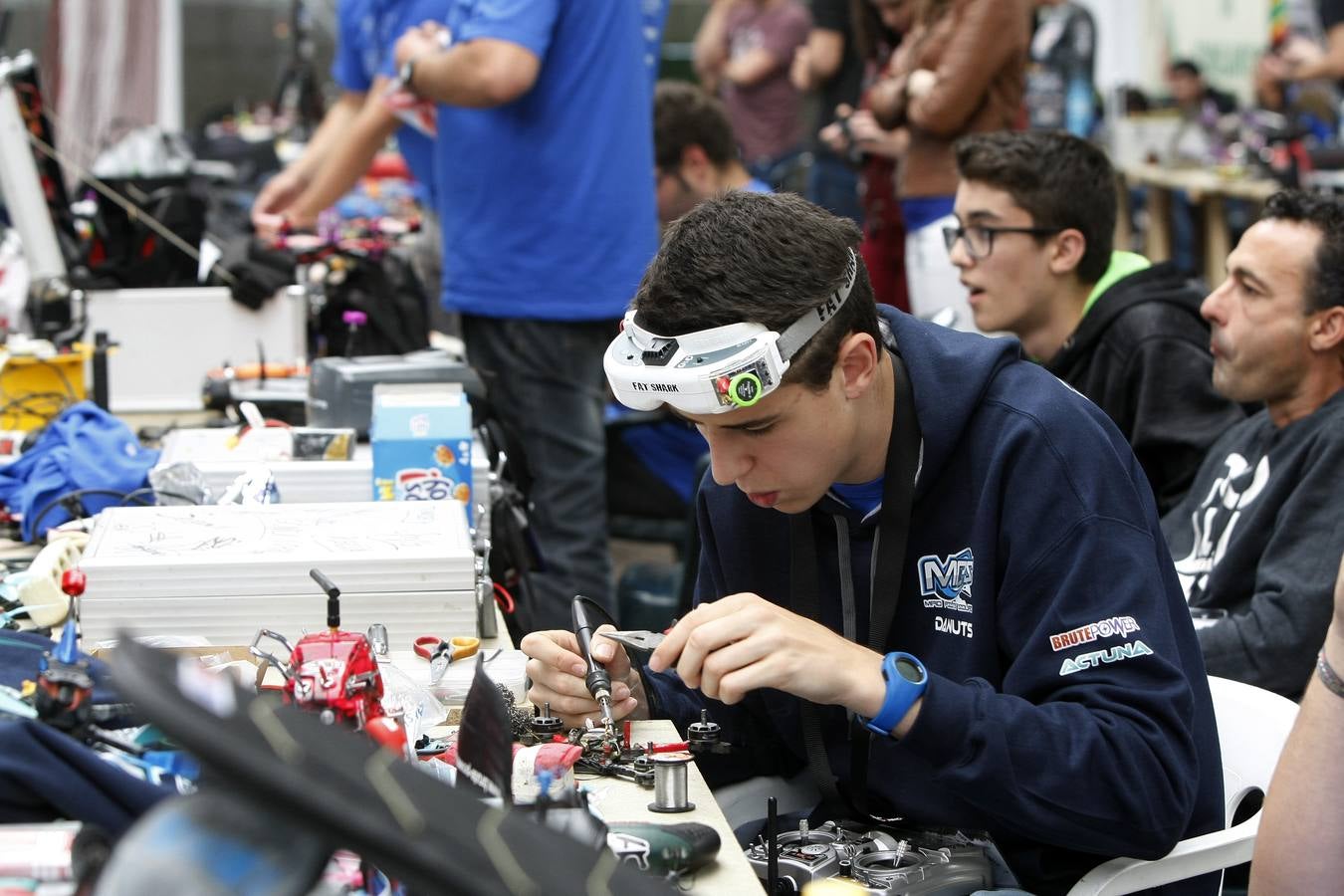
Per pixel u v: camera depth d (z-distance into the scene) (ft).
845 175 22.38
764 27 26.16
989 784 5.35
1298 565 8.16
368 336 12.71
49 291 11.31
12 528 8.68
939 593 6.21
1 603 7.04
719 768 6.77
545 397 12.59
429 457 7.96
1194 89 30.89
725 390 5.26
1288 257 8.61
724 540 6.73
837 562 6.47
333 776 2.93
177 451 8.93
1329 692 5.31
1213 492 9.25
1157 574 5.86
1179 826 5.65
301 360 12.33
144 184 13.15
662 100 15.03
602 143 12.35
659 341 5.38
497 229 12.40
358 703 4.86
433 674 6.27
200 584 6.47
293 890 2.83
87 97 25.77
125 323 12.12
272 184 15.75
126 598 6.44
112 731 5.13
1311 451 8.44
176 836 2.91
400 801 2.97
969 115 14.93
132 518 7.12
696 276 5.33
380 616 6.61
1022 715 5.41
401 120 14.34
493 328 12.59
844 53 23.44
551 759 5.36
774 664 5.20
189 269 12.73
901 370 6.15
